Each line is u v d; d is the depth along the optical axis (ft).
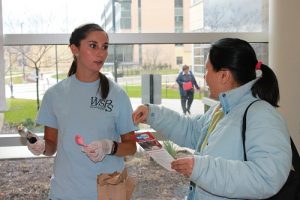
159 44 8.38
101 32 5.15
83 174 5.09
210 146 3.89
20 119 8.07
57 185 5.18
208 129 4.31
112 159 5.24
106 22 8.21
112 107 5.23
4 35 7.73
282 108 7.69
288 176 3.59
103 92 5.22
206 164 3.43
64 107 5.22
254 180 3.28
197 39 8.30
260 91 3.85
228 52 3.83
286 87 7.62
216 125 4.08
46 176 8.03
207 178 3.39
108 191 4.79
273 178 3.25
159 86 8.55
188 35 8.29
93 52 5.07
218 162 3.44
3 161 7.97
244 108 3.80
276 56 7.79
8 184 7.95
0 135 7.93
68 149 5.10
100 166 5.12
